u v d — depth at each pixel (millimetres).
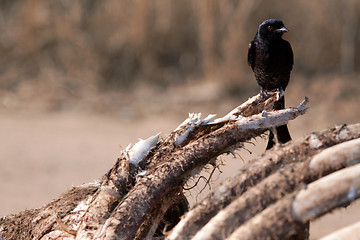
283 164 4051
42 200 10312
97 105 18312
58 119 17203
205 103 18094
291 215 3613
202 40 19891
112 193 4645
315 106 16906
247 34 19062
